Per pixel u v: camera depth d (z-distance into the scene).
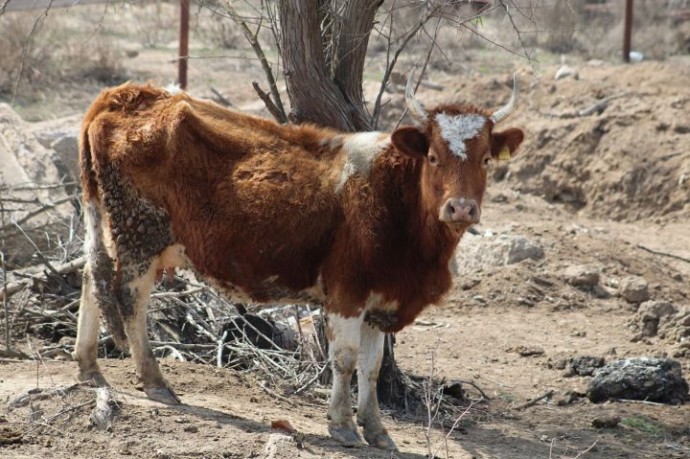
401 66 27.06
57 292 12.79
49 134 19.47
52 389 9.50
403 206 9.22
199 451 8.52
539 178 22.62
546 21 31.08
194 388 10.47
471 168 8.74
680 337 14.09
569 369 13.05
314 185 9.34
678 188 21.19
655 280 17.02
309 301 9.62
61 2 27.92
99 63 26.55
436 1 11.70
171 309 12.48
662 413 11.80
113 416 9.02
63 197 16.25
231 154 9.55
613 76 25.09
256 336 12.27
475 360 13.45
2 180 16.08
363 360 9.70
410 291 9.34
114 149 9.61
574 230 19.17
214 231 9.41
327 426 9.80
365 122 11.23
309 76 10.98
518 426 11.21
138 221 9.65
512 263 16.86
